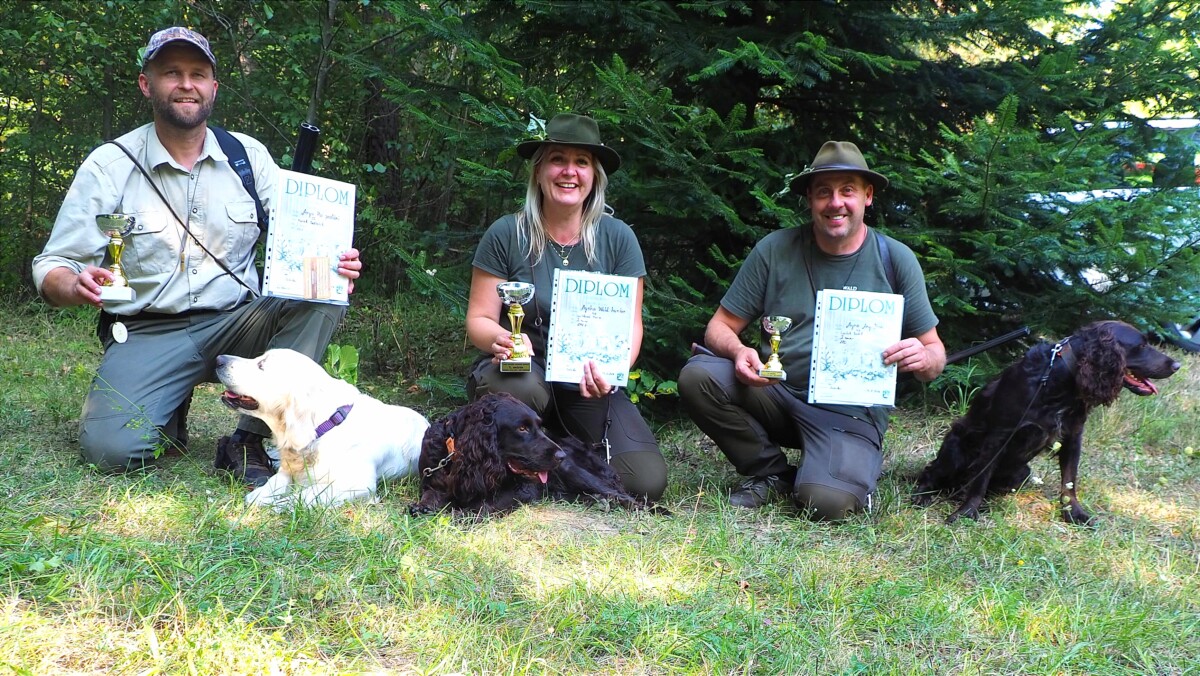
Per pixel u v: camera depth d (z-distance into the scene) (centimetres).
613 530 333
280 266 361
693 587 283
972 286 513
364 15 781
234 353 394
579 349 366
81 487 328
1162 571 321
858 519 360
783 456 394
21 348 607
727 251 530
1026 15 478
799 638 251
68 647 208
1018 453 377
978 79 519
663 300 494
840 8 496
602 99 531
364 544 285
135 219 370
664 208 473
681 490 401
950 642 257
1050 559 327
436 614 245
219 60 795
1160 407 538
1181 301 471
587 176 375
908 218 507
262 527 298
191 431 448
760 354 495
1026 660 248
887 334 362
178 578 244
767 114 552
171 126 370
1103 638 261
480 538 311
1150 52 483
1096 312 498
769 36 482
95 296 344
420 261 509
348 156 822
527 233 383
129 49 762
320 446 338
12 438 398
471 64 529
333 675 210
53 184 834
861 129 544
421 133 837
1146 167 500
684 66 471
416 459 388
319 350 390
